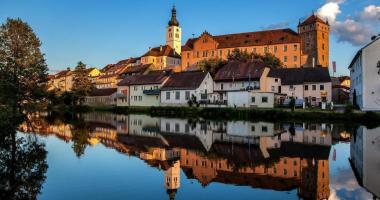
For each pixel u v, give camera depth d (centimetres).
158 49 16412
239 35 13125
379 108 5366
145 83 9119
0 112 3375
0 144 2741
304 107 6494
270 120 5369
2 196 1349
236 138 3152
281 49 12006
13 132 3538
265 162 2022
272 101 6881
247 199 1326
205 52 13125
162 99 8512
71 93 10550
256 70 7988
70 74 16862
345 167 1867
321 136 3234
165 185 1526
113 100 10631
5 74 4547
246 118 5722
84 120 5775
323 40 13900
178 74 8788
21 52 4834
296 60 11775
